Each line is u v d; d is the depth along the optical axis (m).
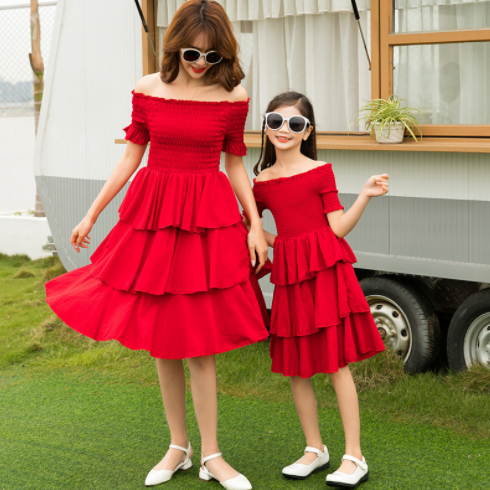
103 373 3.64
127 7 3.96
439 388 3.15
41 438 2.82
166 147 2.25
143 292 2.20
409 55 3.35
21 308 5.15
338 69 3.66
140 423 2.96
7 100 8.07
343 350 2.32
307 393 2.41
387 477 2.38
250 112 3.95
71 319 2.29
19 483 2.42
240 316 2.25
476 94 3.23
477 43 3.19
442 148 2.97
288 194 2.34
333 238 2.33
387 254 3.28
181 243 2.21
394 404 3.03
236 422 2.93
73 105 4.24
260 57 3.85
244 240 2.33
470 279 3.06
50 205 4.44
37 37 7.59
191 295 2.19
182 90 2.25
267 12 3.74
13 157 8.16
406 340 3.42
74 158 4.28
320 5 3.58
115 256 2.25
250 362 3.65
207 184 2.24
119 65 4.03
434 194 3.11
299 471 2.37
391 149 3.09
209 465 2.35
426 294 3.46
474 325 3.22
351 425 2.33
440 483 2.34
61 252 4.46
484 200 2.98
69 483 2.41
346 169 3.34
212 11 2.14
